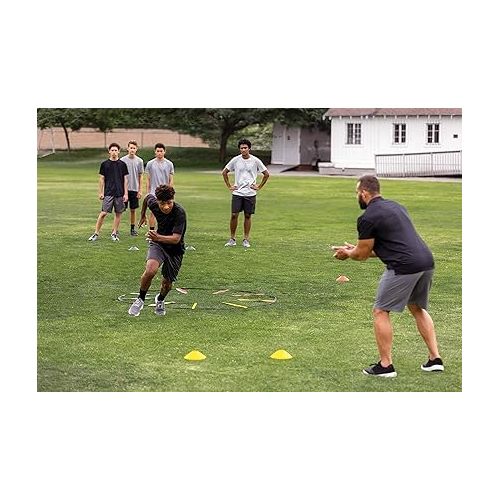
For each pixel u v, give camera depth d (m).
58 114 54.56
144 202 11.30
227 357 9.70
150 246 11.30
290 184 36.69
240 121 52.78
